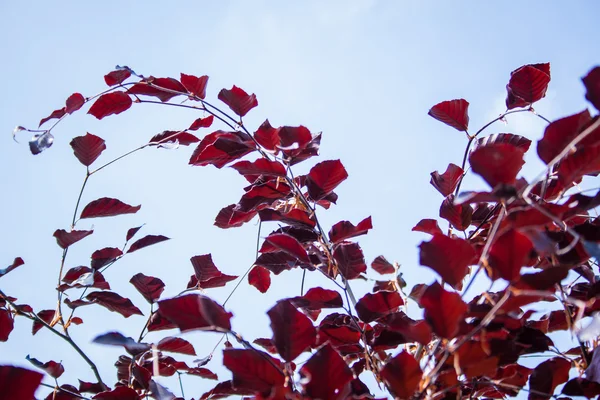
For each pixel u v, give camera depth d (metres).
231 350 1.58
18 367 1.50
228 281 1.93
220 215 1.94
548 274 1.52
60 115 1.90
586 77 1.55
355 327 1.78
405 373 1.56
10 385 1.50
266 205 1.93
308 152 1.87
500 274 1.54
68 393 1.77
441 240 1.56
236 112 1.92
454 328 1.53
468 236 1.82
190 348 1.82
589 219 1.72
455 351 1.57
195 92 1.95
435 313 1.53
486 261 1.55
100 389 1.82
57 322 1.84
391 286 1.89
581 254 1.64
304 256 1.78
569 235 1.65
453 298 1.53
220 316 1.58
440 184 1.86
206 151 1.86
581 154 1.58
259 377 1.58
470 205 1.81
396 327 1.57
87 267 1.89
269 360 1.58
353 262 1.81
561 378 1.69
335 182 1.83
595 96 1.55
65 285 1.84
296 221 1.85
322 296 1.78
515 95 1.84
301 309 1.79
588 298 1.69
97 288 1.87
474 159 1.54
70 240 1.86
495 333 1.65
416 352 1.73
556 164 1.71
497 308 1.53
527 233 1.53
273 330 1.59
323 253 1.86
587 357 1.69
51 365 1.79
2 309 1.77
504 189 1.52
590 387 1.67
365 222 1.84
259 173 1.82
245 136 1.89
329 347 1.58
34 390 1.50
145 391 1.78
